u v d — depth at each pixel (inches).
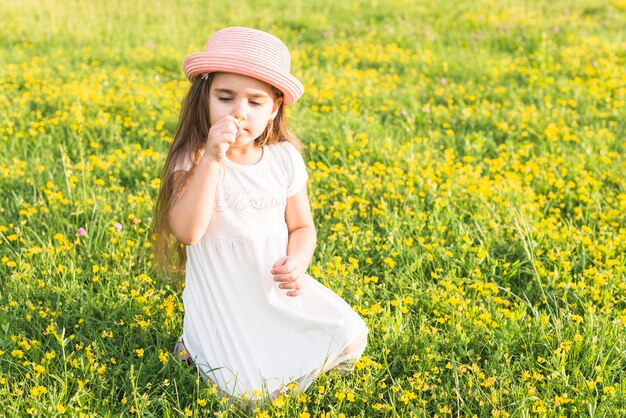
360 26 418.3
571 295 143.9
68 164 179.2
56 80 283.6
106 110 252.1
